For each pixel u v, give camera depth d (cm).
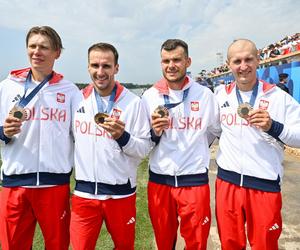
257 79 315
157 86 333
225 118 318
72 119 312
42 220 305
